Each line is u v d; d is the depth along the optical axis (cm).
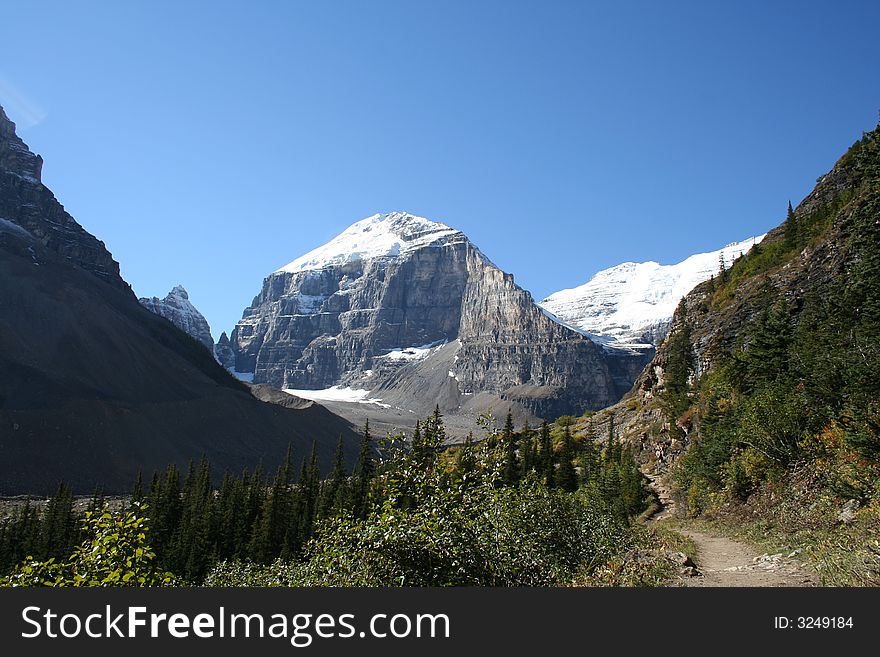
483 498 1616
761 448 3834
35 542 8206
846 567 1466
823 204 8200
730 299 9312
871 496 2197
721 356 7200
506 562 1641
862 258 3703
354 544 1559
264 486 11050
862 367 2719
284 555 7281
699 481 5116
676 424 8006
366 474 8406
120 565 1480
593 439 11919
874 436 2358
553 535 2112
